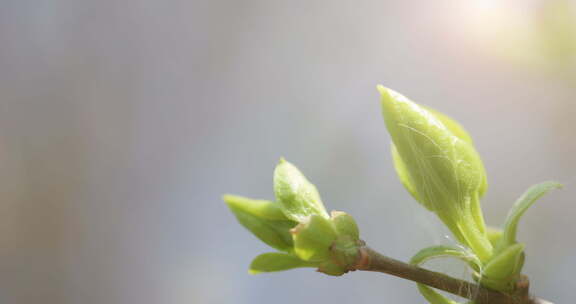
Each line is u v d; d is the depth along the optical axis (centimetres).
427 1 49
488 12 42
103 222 55
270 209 20
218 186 55
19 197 54
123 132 57
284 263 20
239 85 55
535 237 41
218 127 56
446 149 20
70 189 56
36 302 53
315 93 53
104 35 58
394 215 47
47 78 57
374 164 49
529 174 44
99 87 58
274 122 54
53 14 58
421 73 49
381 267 20
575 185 42
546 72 39
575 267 40
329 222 20
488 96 45
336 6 53
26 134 55
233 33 56
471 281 20
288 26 55
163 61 58
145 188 56
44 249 54
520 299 20
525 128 45
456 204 20
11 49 57
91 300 54
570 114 42
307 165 51
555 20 36
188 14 57
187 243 54
